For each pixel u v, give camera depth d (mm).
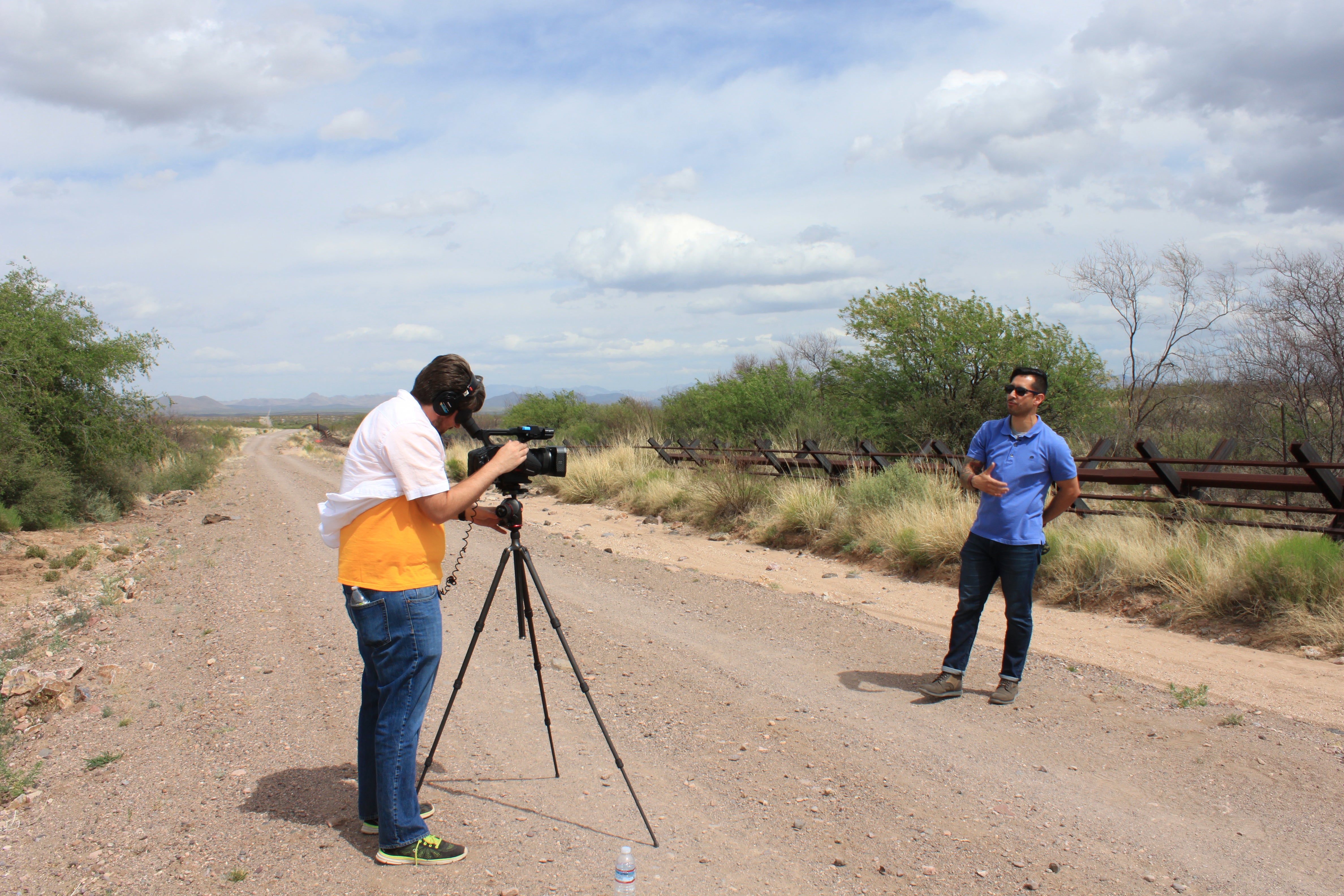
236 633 6352
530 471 3311
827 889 2770
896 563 8383
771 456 12977
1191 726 4156
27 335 13562
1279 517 7742
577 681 4824
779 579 8172
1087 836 3115
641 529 11797
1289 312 11203
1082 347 13133
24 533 12227
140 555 10820
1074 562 7023
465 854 2992
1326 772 3572
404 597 2854
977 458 4777
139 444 15562
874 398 14891
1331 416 10719
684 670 5273
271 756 3969
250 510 15789
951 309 13938
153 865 2936
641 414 24047
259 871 2881
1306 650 5191
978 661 5391
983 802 3418
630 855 2678
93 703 4883
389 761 2881
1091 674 5035
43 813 3410
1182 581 6289
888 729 4234
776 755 3943
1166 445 11594
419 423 2857
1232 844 3023
